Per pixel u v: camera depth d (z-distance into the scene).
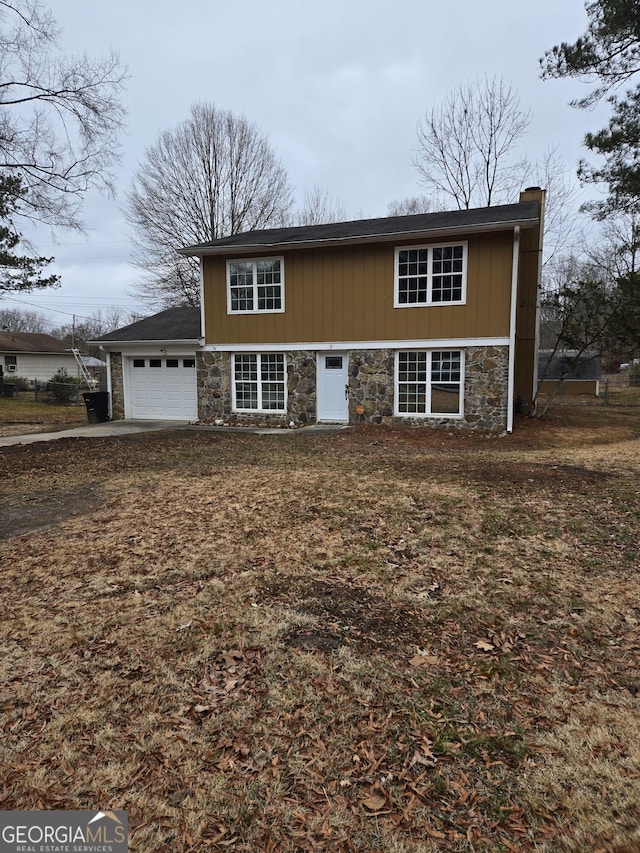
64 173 14.33
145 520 5.55
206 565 4.36
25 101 13.45
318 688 2.74
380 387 13.23
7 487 7.11
